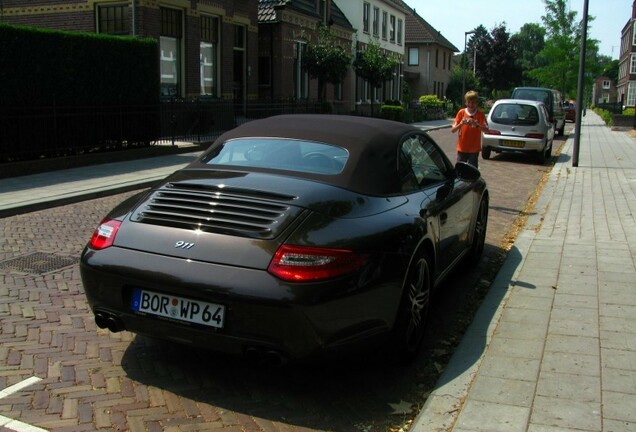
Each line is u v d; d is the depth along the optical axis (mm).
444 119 45094
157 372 3900
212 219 3570
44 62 12125
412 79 55562
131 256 3529
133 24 16938
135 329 3598
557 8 40312
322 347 3332
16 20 19547
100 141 13664
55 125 12320
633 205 9750
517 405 3414
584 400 3461
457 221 5305
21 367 3895
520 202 10500
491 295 5262
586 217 8789
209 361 4082
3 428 3176
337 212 3662
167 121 16281
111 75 13844
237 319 3295
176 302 3430
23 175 11430
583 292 5332
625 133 29141
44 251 6566
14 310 4863
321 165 4141
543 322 4645
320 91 28188
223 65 21594
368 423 3414
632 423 3219
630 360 3982
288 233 3412
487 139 16844
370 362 4180
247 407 3520
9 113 11320
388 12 41406
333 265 3332
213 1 20672
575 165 15094
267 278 3260
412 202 4312
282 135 4508
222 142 4648
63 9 18844
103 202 9508
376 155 4305
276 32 26500
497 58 73938
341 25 33094
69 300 5125
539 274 5867
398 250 3719
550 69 41062
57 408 3408
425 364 4191
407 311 3947
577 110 14938
